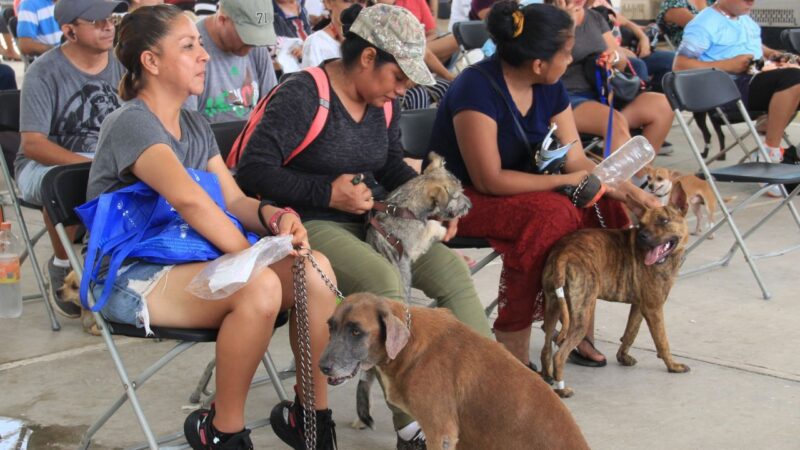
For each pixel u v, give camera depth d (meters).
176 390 3.87
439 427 2.71
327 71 3.41
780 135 7.03
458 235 3.98
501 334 3.94
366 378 3.38
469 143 3.91
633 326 4.09
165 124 3.00
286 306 3.03
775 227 6.48
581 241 3.82
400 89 3.33
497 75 3.95
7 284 4.65
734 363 4.14
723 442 3.38
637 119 6.16
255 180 3.31
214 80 4.81
